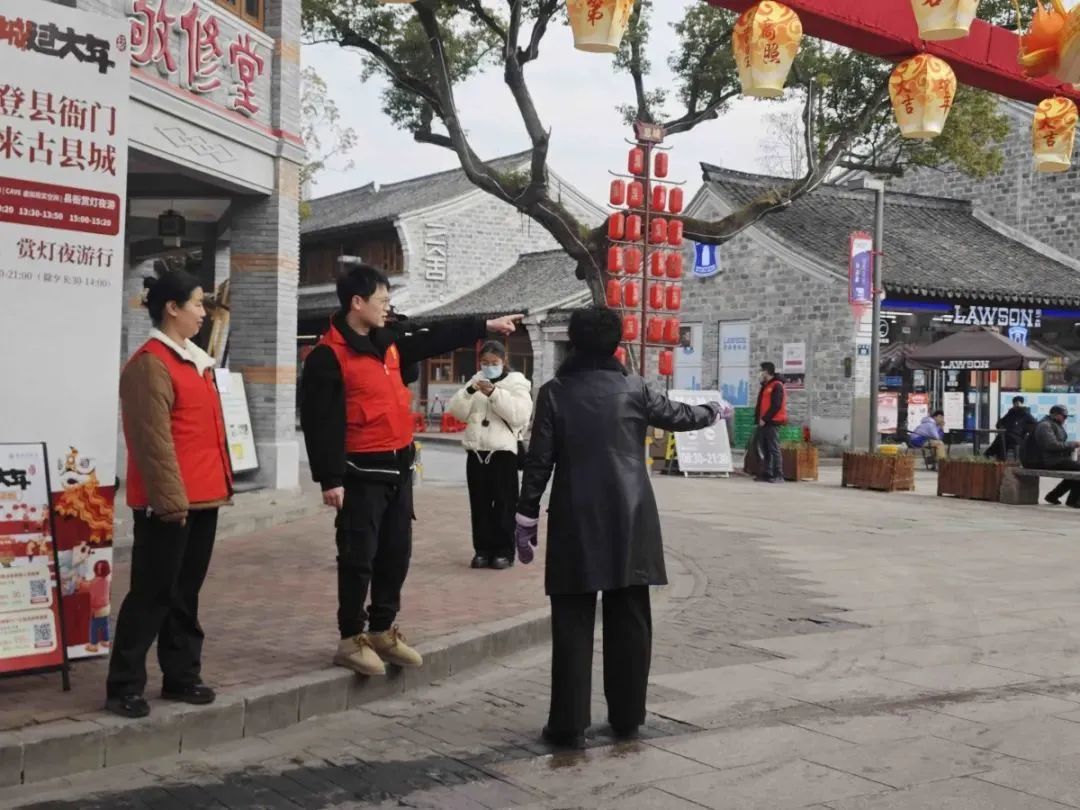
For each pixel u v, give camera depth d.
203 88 10.76
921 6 5.20
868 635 7.15
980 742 4.92
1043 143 6.51
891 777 4.45
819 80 18.00
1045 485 18.86
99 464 5.73
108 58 5.71
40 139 5.51
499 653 6.55
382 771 4.60
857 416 24.02
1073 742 4.92
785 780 4.43
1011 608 8.02
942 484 16.39
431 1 16.77
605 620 5.11
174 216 12.23
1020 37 5.81
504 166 36.47
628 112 19.30
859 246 23.28
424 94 18.44
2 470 5.06
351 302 5.49
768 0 5.49
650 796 4.27
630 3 5.19
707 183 27.42
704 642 6.95
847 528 12.41
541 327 30.78
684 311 28.48
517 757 4.79
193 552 4.99
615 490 4.93
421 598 7.50
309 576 8.12
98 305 5.72
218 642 6.09
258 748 4.88
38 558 5.12
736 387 27.14
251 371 12.28
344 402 5.44
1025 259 28.34
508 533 8.68
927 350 21.91
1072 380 26.11
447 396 34.81
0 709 4.79
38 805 4.12
